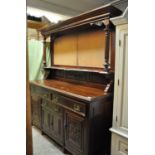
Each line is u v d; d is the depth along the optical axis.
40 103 2.67
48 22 3.53
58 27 2.66
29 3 2.88
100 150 1.94
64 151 2.22
